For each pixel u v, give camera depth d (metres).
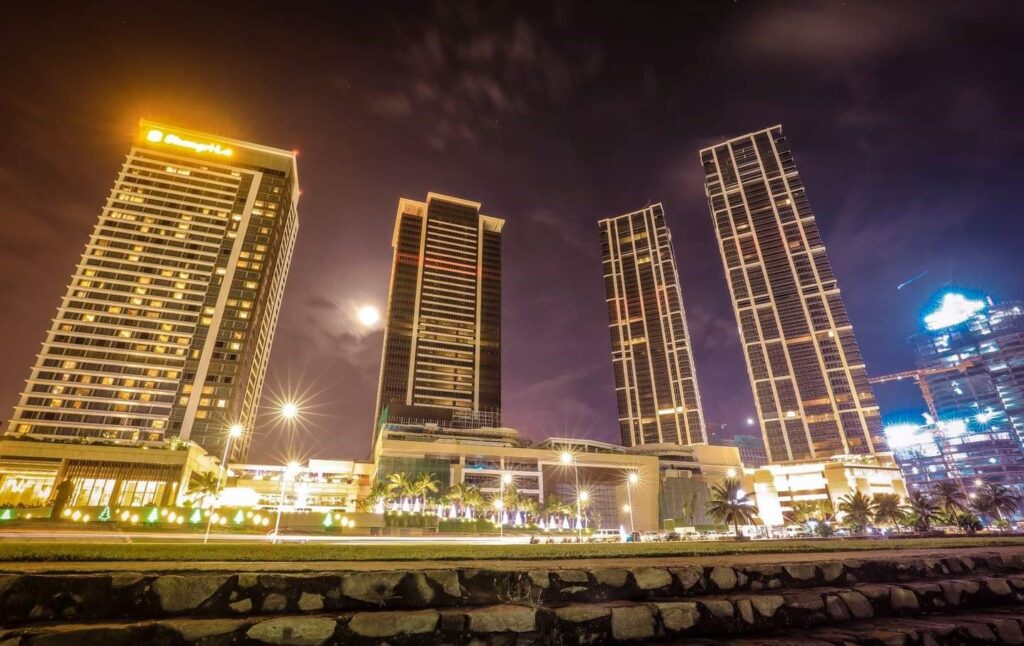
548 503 125.56
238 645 6.37
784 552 13.40
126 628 6.06
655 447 163.00
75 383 119.50
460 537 78.38
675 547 13.11
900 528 109.06
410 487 110.06
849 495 131.00
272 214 159.12
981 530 83.81
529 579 8.32
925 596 10.01
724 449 167.00
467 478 131.62
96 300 129.25
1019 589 11.10
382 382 196.88
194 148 159.62
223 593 7.04
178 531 57.53
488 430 150.50
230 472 129.00
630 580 8.91
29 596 6.45
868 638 7.86
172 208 147.88
